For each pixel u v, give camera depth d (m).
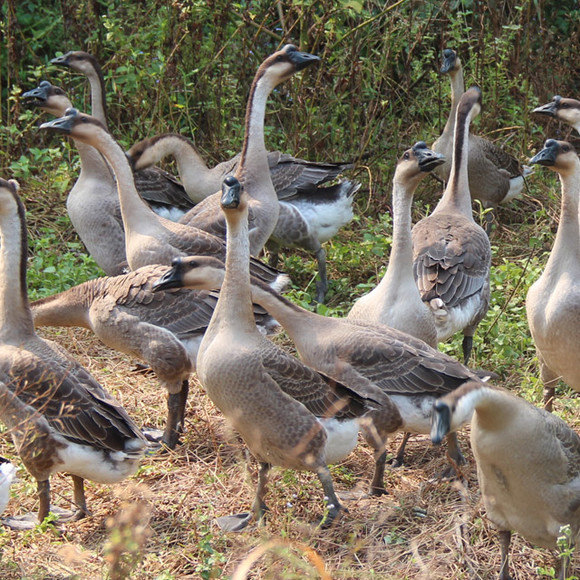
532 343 9.88
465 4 15.61
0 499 6.23
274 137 14.38
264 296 7.45
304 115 13.80
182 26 13.77
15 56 14.28
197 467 7.83
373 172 14.07
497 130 14.50
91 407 6.78
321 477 6.85
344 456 7.07
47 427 6.70
